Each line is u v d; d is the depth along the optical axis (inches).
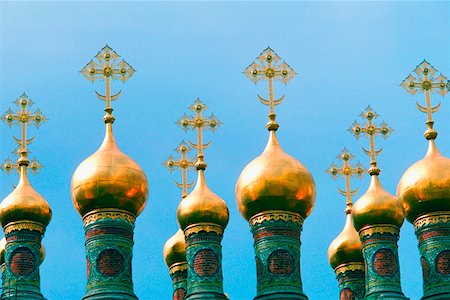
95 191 2760.8
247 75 2910.9
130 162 2807.6
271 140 2849.4
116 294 2687.0
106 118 2869.1
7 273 2787.9
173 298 3075.8
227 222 2859.3
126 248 2751.0
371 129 2994.6
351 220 3024.1
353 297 3029.0
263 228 2765.7
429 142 2903.5
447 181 2815.0
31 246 2815.0
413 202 2837.1
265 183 2765.7
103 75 2913.4
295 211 2787.9
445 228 2812.5
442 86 2960.1
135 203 2790.4
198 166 2910.9
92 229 2755.9
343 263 3063.5
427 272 2787.9
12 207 2824.8
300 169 2792.8
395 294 2760.8
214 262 2797.7
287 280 2719.0
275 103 2888.8
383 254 2807.6
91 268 2726.4
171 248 3095.5
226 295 2972.4
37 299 2755.9
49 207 2874.0
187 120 2997.0
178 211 2856.8
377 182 2901.1
